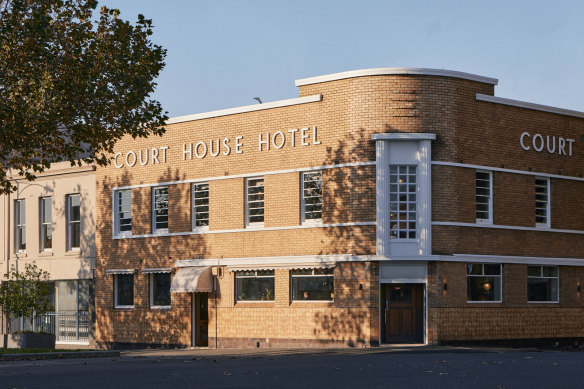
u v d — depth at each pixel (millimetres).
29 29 24328
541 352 27000
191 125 36844
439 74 31906
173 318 37188
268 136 34406
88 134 26547
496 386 14922
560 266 35688
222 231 35562
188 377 17750
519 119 34438
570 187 36188
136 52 26484
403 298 31953
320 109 32969
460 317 32031
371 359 23078
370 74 31797
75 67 25203
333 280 32562
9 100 24562
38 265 42594
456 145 32125
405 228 31609
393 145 31703
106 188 39688
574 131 36469
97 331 39875
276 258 33625
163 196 37875
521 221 34281
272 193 34219
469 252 32406
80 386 16062
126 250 38875
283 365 20984
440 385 15234
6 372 20625
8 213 43938
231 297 35250
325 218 32656
